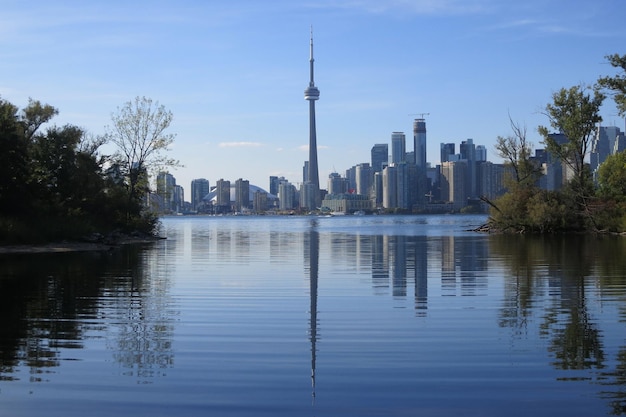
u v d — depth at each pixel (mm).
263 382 10086
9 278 24844
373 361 11266
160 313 16219
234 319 15320
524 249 42500
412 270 27812
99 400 9289
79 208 56406
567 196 71812
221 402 9180
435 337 13148
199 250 45469
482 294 19594
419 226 114812
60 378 10344
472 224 129750
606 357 11414
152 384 10008
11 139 48719
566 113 69000
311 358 11492
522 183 76750
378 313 16141
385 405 9016
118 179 66062
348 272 27219
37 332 13797
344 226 123750
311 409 8891
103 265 31484
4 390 9742
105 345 12547
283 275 26078
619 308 16656
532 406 8938
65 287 21844
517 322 14781
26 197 49000
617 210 67062
